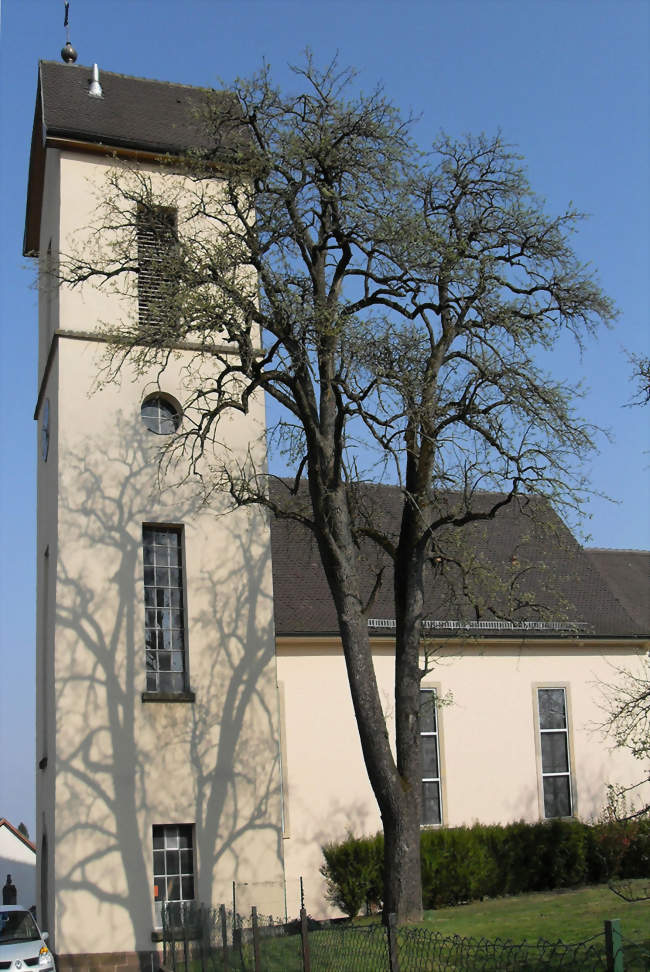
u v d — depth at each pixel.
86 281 23.80
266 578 23.86
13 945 20.28
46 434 25.14
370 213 19.09
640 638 30.27
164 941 20.25
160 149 24.75
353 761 25.73
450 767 27.34
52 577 22.91
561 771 28.75
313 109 19.78
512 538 32.22
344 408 18.14
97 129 24.50
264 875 22.27
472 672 28.22
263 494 21.94
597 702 29.52
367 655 18.64
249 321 18.95
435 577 22.09
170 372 23.98
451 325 20.14
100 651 22.05
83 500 22.66
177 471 23.61
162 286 18.92
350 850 23.84
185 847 22.03
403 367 19.11
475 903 23.83
